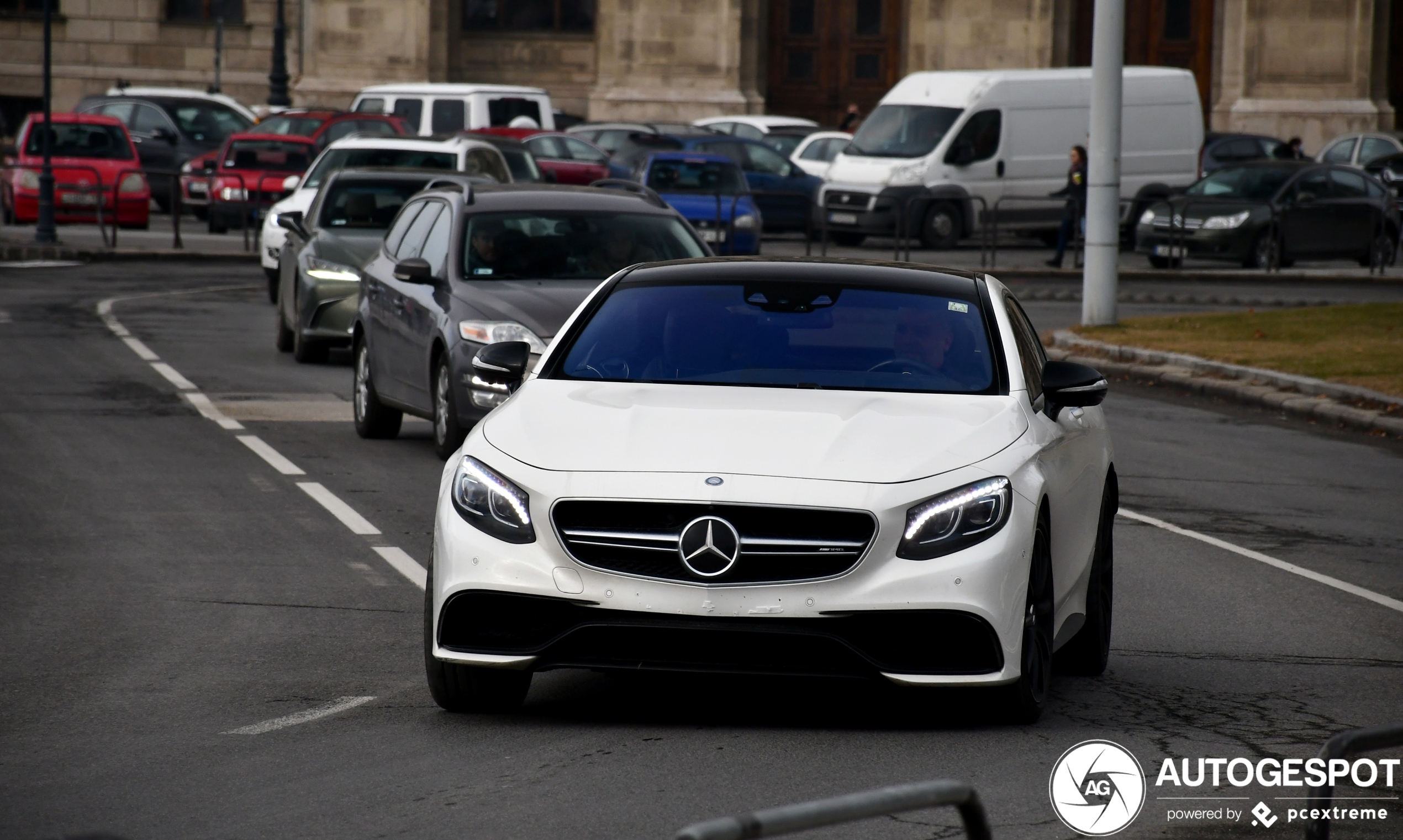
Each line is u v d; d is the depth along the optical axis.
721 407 11.24
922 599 10.21
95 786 9.51
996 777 9.88
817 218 57.41
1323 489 21.58
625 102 80.25
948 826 8.95
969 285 13.00
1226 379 30.67
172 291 41.38
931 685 10.32
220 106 67.12
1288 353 32.72
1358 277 50.38
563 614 10.36
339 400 26.36
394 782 9.61
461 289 20.91
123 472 20.00
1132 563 16.95
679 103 80.12
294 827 8.83
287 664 12.33
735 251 52.56
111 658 12.42
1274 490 21.39
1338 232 52.84
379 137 38.66
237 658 12.48
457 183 23.27
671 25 80.12
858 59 83.50
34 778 9.66
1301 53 79.56
